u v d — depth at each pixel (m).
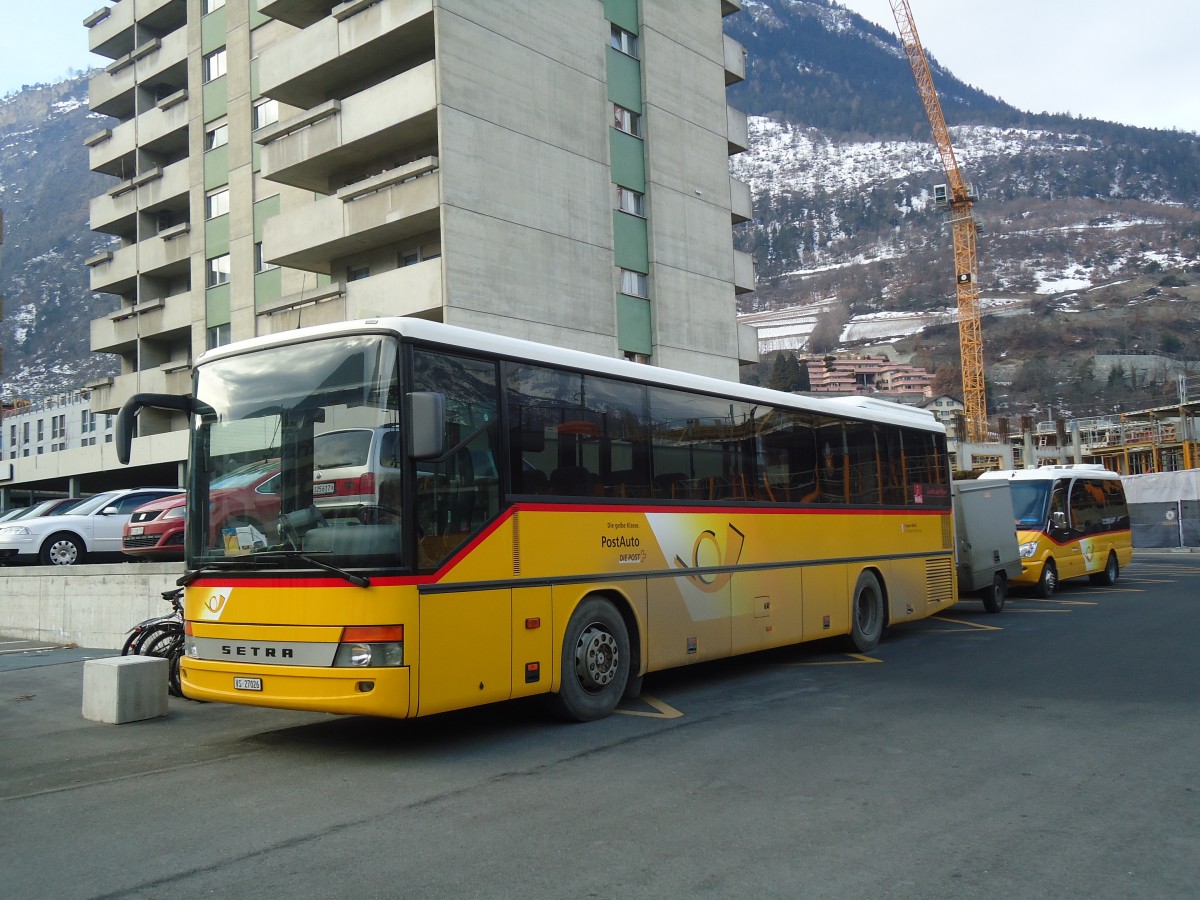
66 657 13.98
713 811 6.06
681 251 33.28
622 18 32.44
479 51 27.34
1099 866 5.04
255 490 7.77
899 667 11.96
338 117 28.94
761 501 11.47
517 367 8.48
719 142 35.66
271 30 35.25
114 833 5.82
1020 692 10.02
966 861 5.12
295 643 7.29
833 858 5.18
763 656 13.30
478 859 5.23
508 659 7.98
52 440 65.00
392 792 6.64
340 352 7.68
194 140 38.59
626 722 8.85
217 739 8.66
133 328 41.56
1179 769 6.91
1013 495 22.36
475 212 26.66
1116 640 13.87
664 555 9.84
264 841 5.61
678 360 32.66
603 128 30.98
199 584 7.91
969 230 124.50
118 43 45.31
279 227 30.56
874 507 13.92
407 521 7.25
